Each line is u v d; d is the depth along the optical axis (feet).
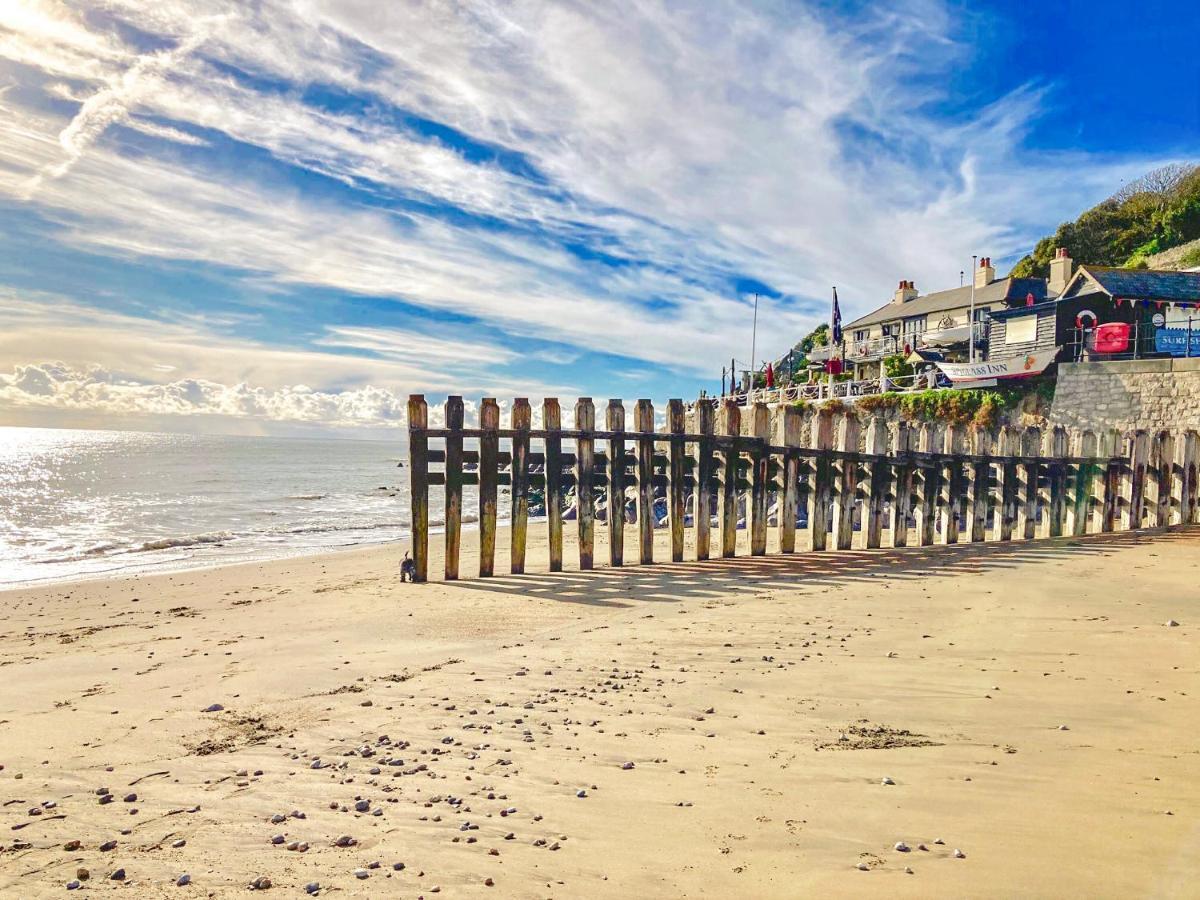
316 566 56.18
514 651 27.76
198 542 79.10
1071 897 9.99
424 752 17.60
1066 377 87.76
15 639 33.47
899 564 46.11
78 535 86.99
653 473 49.11
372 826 13.69
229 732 19.57
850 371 181.37
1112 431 61.36
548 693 22.08
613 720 19.43
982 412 94.63
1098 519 61.31
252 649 29.68
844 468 52.54
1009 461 56.80
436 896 11.03
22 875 12.07
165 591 46.42
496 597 39.22
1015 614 30.76
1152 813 12.55
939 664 23.59
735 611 33.86
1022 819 12.66
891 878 10.88
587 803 14.38
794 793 14.43
